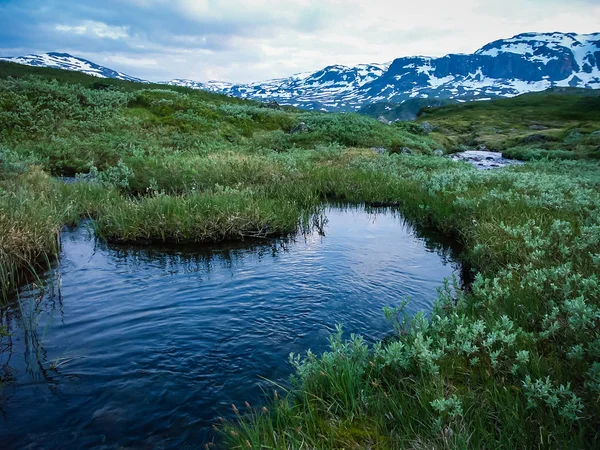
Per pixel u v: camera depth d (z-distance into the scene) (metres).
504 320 3.82
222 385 4.25
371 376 3.77
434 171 19.50
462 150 47.94
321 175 17.69
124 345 5.03
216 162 17.59
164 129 28.86
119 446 3.40
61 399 3.98
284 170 17.25
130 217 9.94
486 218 9.59
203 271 7.82
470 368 3.71
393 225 12.09
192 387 4.21
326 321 5.77
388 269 8.08
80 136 24.48
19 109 26.16
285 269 7.98
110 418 3.73
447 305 5.12
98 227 10.04
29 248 7.75
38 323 5.59
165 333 5.34
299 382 4.10
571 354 3.30
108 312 5.96
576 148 40.69
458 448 2.67
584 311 3.51
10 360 4.66
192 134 29.31
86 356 4.77
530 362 3.50
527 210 9.60
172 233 9.69
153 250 9.11
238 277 7.50
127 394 4.08
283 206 11.69
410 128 47.62
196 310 6.06
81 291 6.74
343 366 3.62
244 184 15.20
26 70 42.72
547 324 4.07
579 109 92.25
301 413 3.33
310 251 9.25
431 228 11.73
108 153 21.41
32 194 10.36
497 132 68.94
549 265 5.77
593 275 4.36
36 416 3.73
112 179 15.55
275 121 37.31
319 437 3.07
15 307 6.09
